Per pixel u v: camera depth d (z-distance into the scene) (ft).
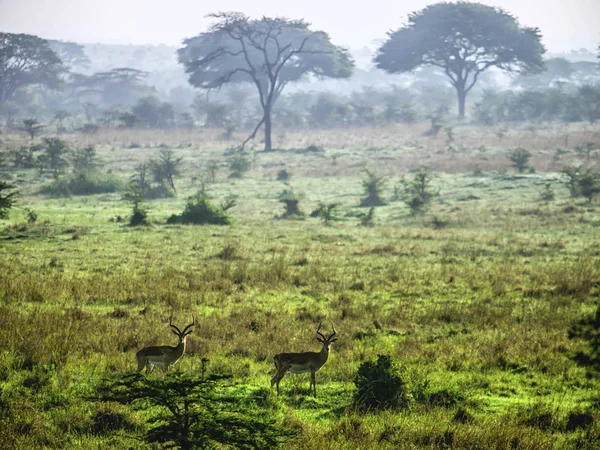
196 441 74.23
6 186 376.07
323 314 182.60
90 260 266.77
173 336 150.30
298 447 88.84
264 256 285.23
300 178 630.74
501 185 534.78
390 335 164.45
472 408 113.19
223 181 615.57
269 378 125.59
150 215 432.66
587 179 451.12
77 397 108.78
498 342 155.63
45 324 153.28
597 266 255.70
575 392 126.00
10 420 97.14
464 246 321.73
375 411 108.17
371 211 417.08
